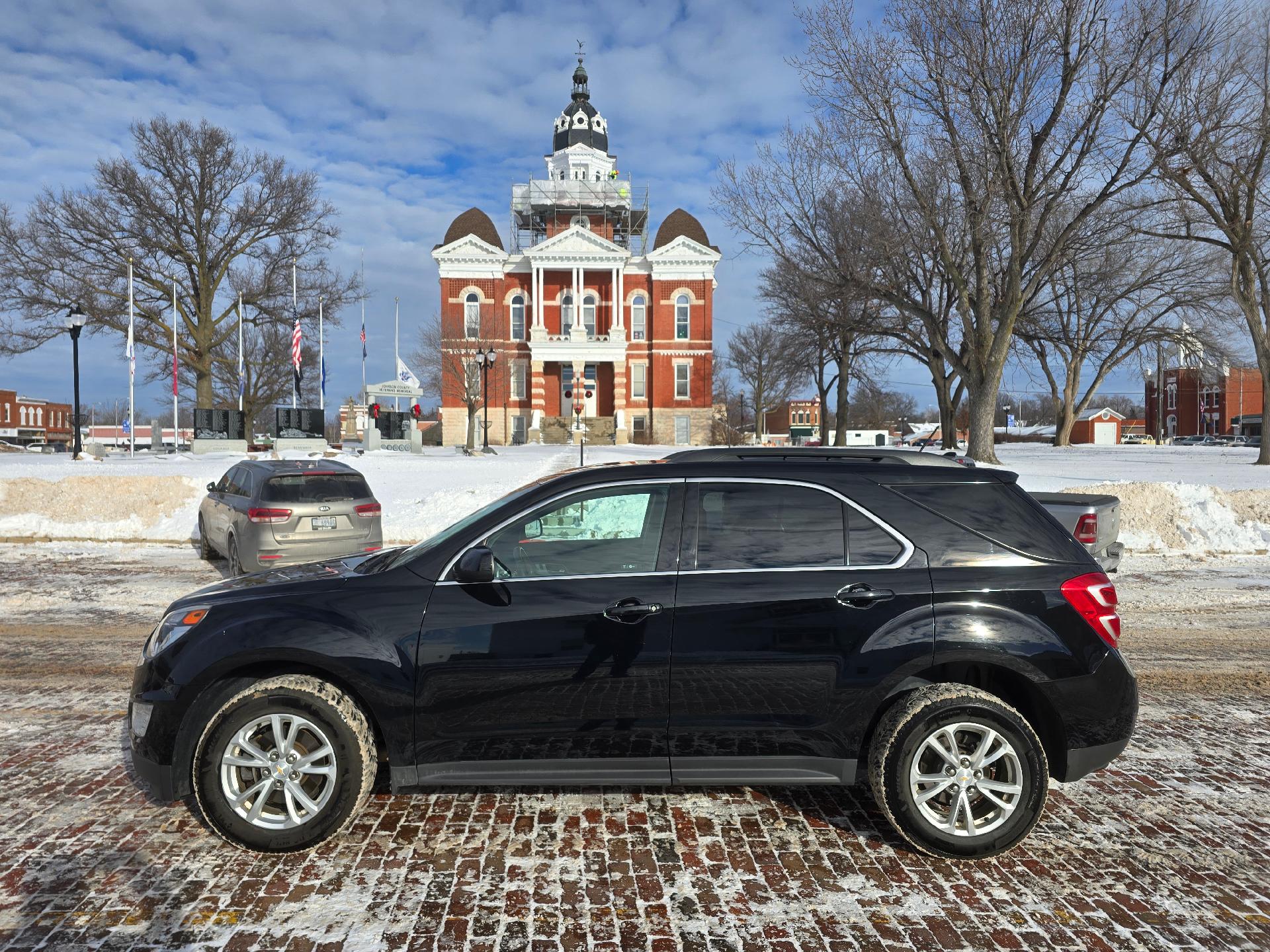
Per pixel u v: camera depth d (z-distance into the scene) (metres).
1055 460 30.12
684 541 3.82
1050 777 4.57
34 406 102.25
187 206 38.94
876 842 3.77
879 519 3.82
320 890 3.31
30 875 3.40
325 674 3.73
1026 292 25.36
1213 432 83.06
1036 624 3.65
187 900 3.22
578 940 2.99
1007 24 21.19
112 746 4.87
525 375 56.03
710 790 4.34
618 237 63.91
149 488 15.83
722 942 2.99
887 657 3.62
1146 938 3.02
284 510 9.57
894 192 24.52
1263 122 23.47
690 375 55.19
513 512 3.89
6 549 13.04
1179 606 8.95
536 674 3.64
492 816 3.99
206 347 40.28
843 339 35.81
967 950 2.95
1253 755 4.88
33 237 35.84
